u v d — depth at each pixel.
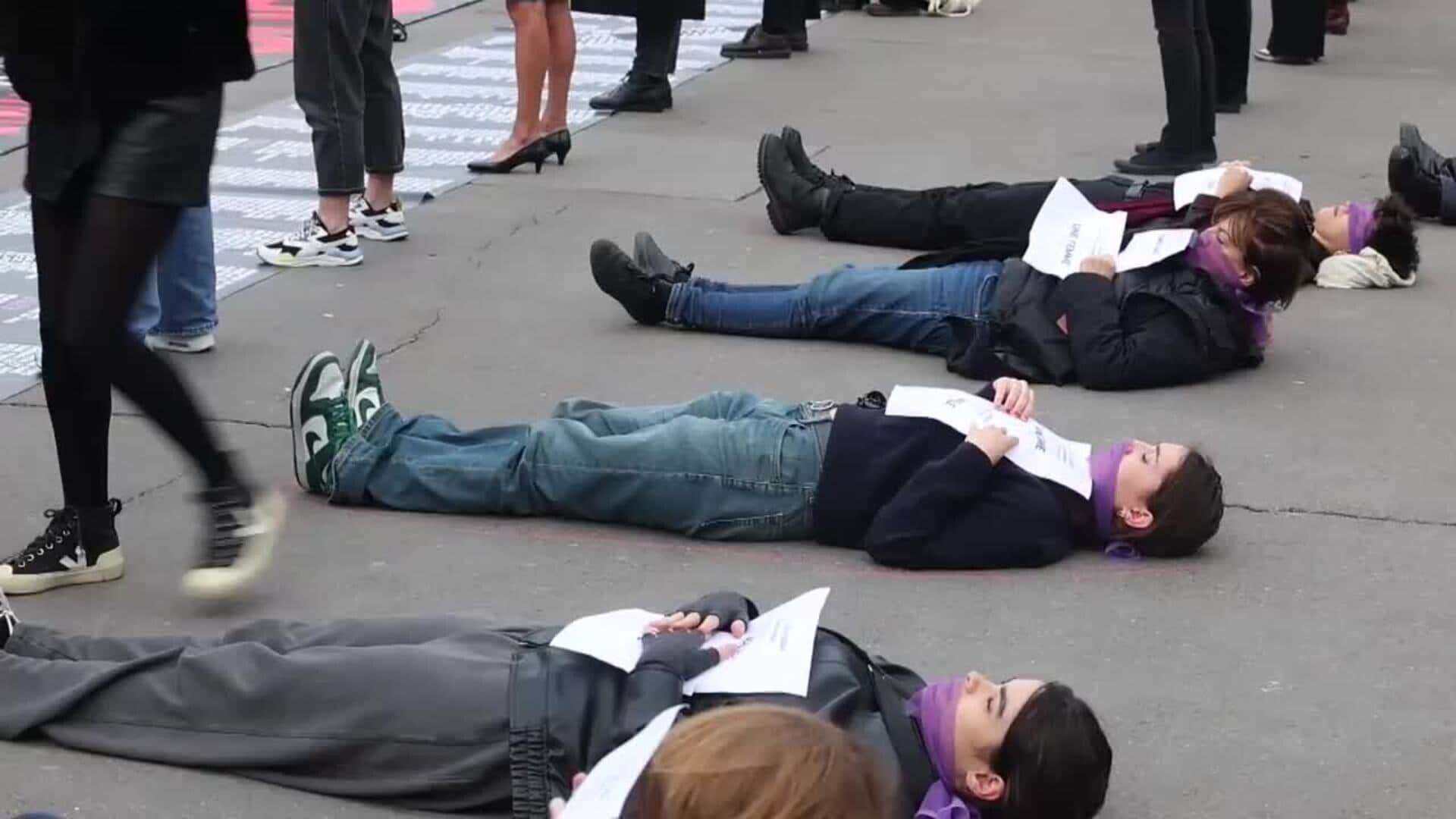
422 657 3.30
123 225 3.65
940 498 4.35
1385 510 4.86
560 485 4.62
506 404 5.56
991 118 10.38
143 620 4.05
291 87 10.91
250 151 9.07
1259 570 4.46
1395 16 14.78
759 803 2.10
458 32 13.25
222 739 3.38
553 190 8.50
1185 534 4.44
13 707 3.48
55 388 4.09
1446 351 6.29
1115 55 12.79
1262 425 5.47
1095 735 3.07
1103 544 4.54
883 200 7.48
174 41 3.62
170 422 3.82
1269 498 4.91
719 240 7.63
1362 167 9.17
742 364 6.00
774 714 2.23
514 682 3.23
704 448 4.55
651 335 6.31
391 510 4.73
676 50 10.88
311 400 4.73
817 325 6.21
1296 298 6.93
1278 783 3.49
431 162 9.02
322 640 3.51
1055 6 15.21
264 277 6.93
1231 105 10.57
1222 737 3.65
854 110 10.60
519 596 4.24
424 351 6.09
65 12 3.61
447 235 7.66
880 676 3.31
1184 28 8.68
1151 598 4.29
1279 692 3.85
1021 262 5.99
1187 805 3.40
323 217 7.08
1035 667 3.93
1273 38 12.37
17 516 4.61
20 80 3.71
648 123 10.16
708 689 3.23
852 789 2.13
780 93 11.11
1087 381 5.73
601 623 3.34
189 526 4.59
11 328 6.24
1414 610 4.27
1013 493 4.40
